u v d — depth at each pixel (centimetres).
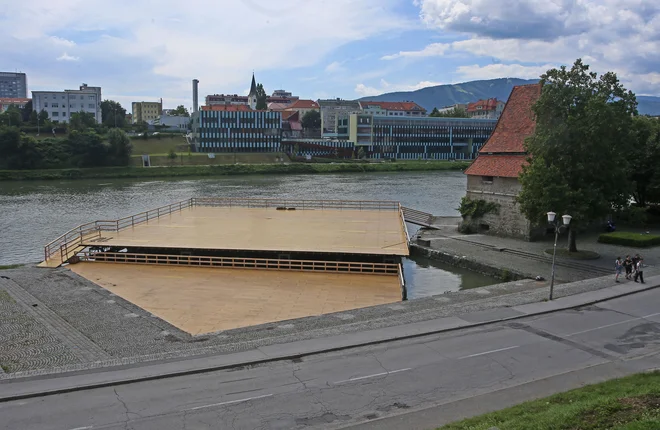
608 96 4562
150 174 15875
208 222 6016
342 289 3962
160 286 4009
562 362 2278
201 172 16412
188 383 2086
